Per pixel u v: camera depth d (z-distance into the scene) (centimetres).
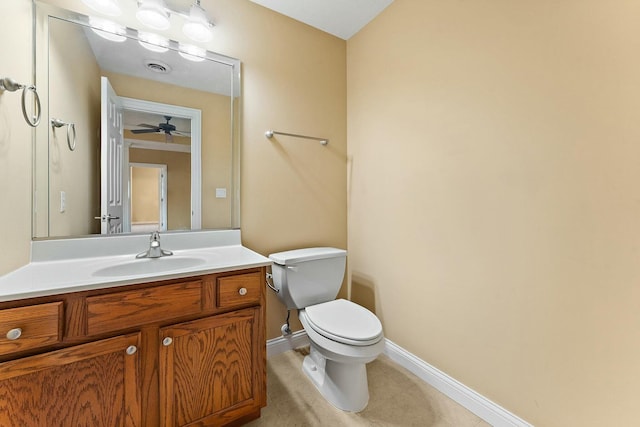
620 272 91
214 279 113
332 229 209
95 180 135
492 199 126
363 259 203
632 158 88
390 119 178
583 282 99
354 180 209
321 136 202
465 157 136
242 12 169
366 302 201
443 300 148
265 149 179
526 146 114
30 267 112
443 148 146
